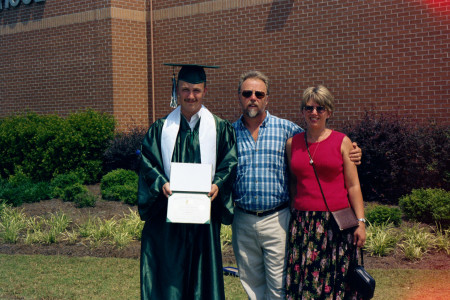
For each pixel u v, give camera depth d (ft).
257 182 13.09
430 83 30.09
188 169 12.59
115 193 32.58
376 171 29.22
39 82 45.70
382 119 29.86
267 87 13.29
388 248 21.53
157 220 13.51
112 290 18.21
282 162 13.24
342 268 12.23
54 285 18.83
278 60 36.01
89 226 26.25
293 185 13.34
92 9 41.73
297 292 12.69
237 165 13.26
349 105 33.19
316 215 12.43
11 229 26.17
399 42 31.07
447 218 23.86
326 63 33.96
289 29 35.40
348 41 32.99
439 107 29.84
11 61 47.44
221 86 38.88
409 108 30.91
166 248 13.34
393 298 16.69
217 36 38.81
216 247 13.37
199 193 12.53
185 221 12.43
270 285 13.35
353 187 12.62
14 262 21.88
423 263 20.34
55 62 44.47
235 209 13.71
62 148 37.50
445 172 27.35
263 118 13.41
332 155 12.41
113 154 37.37
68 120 39.17
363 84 32.55
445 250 21.62
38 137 38.24
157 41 42.01
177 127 13.53
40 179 38.83
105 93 41.45
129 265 21.16
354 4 32.60
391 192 29.30
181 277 13.35
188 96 13.38
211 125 13.62
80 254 23.03
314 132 12.71
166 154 13.43
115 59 40.96
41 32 45.16
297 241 12.71
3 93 48.24
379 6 31.65
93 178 38.55
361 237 12.30
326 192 12.42
